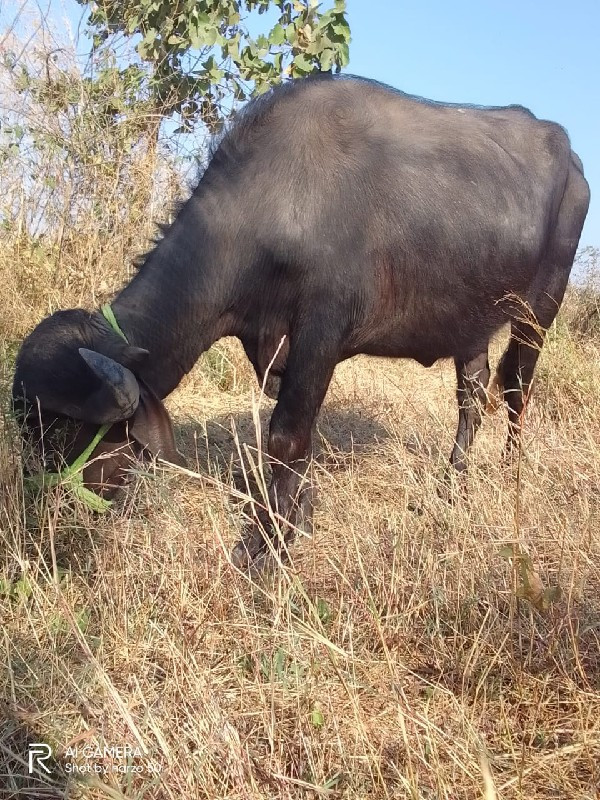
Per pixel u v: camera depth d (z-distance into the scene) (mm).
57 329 3113
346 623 2545
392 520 3225
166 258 3408
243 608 2365
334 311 3391
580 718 2168
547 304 4789
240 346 6465
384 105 3824
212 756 1973
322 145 3439
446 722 2211
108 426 3033
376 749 2066
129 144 6703
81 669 2371
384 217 3557
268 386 3734
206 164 3576
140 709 2211
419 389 6309
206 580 2697
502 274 4094
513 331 4691
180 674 2285
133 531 2926
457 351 4180
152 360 3373
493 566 2766
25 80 6402
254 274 3395
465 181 3857
